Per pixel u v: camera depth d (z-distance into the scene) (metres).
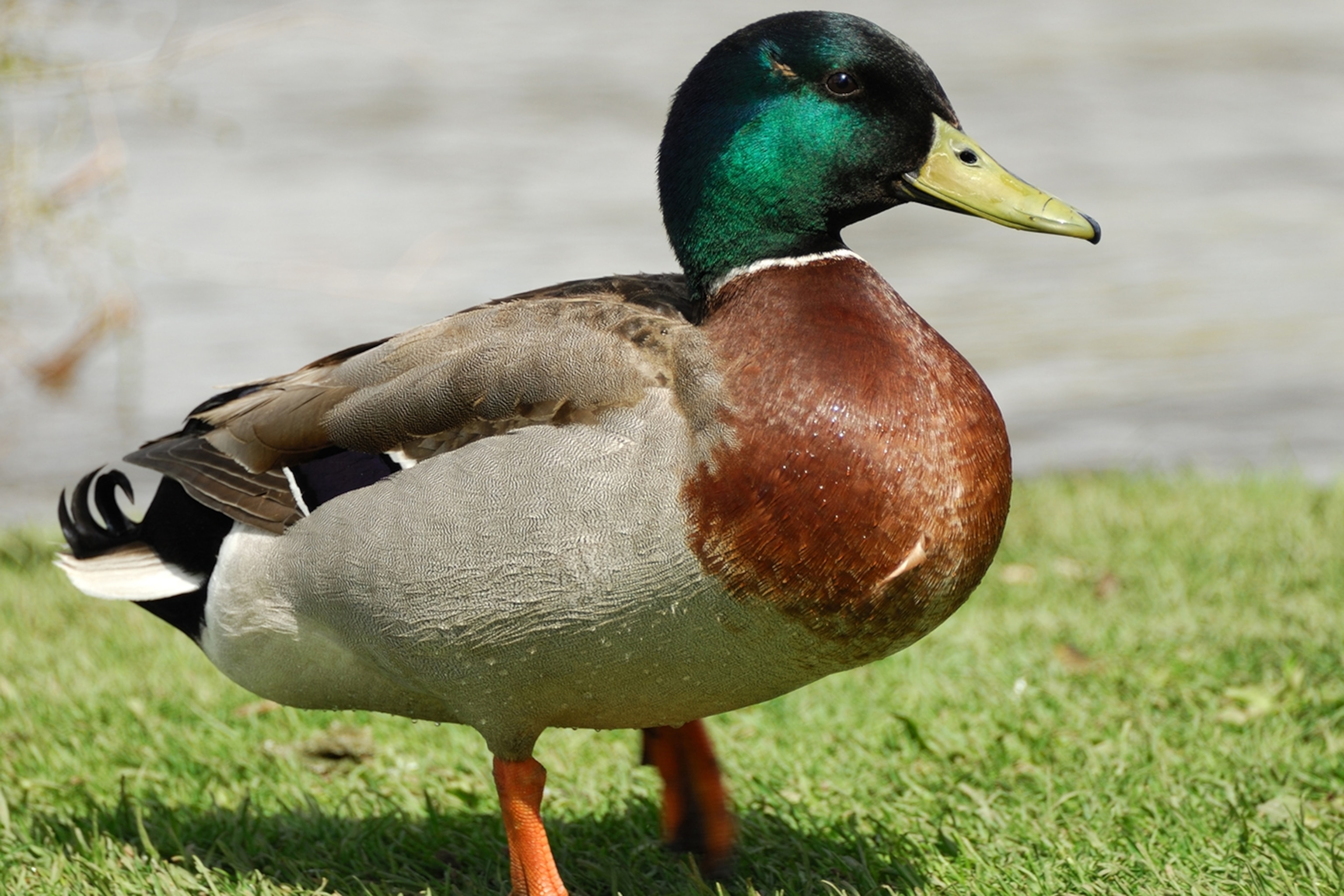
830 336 6.92
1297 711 9.45
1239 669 10.25
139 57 15.73
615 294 7.68
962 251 30.48
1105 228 31.72
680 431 6.65
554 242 29.44
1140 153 38.09
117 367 23.31
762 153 7.25
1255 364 23.39
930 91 7.38
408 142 36.94
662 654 6.75
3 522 18.23
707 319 7.28
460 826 8.69
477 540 6.71
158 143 35.78
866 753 9.39
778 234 7.30
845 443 6.65
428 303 26.25
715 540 6.53
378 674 7.34
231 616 7.49
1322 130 39.88
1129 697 10.01
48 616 12.78
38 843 8.48
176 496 7.79
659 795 8.94
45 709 10.36
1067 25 53.53
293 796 9.02
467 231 30.12
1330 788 8.50
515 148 36.53
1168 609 11.75
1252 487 15.28
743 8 52.91
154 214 30.44
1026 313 26.53
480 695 7.12
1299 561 12.59
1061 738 9.35
